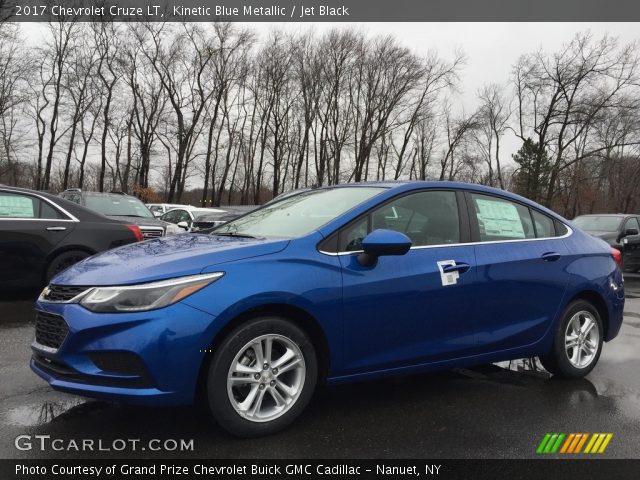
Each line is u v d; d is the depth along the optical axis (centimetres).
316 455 288
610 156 4522
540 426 335
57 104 4006
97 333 279
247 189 5316
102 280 292
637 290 1088
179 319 278
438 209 387
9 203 684
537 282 407
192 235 389
